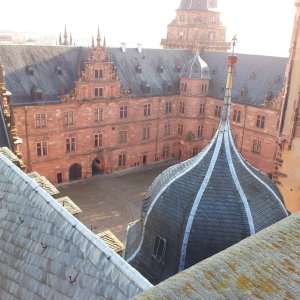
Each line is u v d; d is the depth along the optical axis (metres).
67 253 10.77
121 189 65.12
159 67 76.25
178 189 19.39
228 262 6.82
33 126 60.06
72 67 65.12
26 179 13.52
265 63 69.75
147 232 20.23
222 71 76.12
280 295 6.04
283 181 25.25
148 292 6.27
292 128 23.95
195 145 79.19
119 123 70.12
